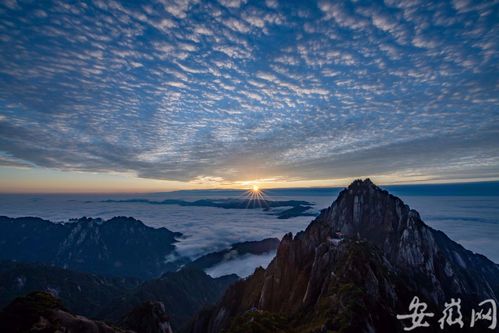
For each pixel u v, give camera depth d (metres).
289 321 70.75
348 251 81.00
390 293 71.50
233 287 129.38
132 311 103.00
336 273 74.62
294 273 97.50
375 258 81.88
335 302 63.00
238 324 68.44
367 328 55.19
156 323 99.00
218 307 128.25
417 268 109.69
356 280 70.69
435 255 118.69
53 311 49.94
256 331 62.91
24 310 48.19
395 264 108.62
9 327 45.44
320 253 89.56
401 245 117.56
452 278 114.19
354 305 58.97
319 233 106.56
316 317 63.03
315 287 79.62
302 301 80.00
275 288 97.06
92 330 51.59
